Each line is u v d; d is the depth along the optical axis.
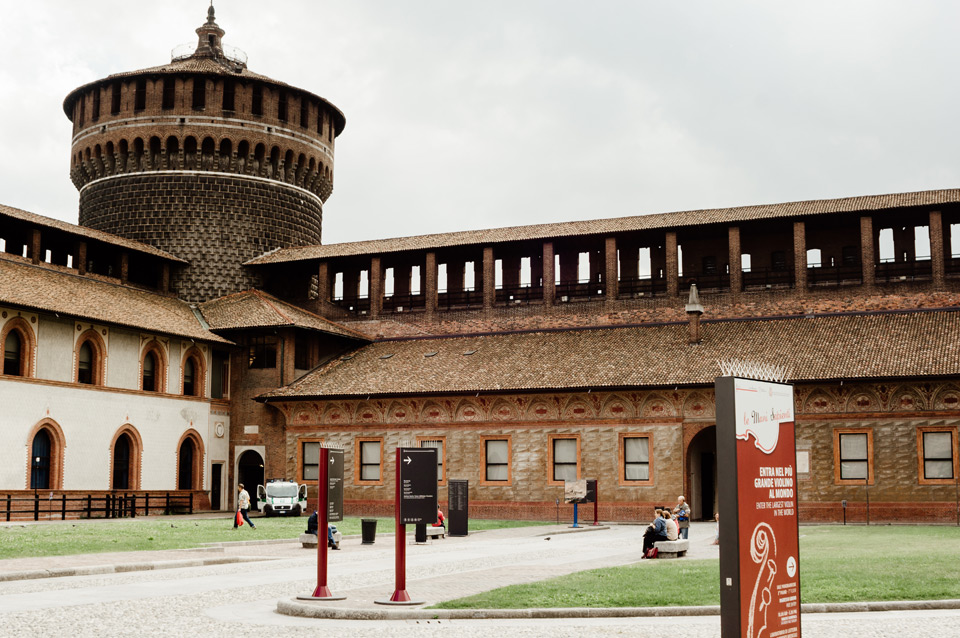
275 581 25.28
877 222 62.97
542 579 24.44
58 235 64.12
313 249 74.69
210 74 75.38
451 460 60.72
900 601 19.56
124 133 75.50
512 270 71.44
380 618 18.75
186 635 16.58
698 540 40.88
